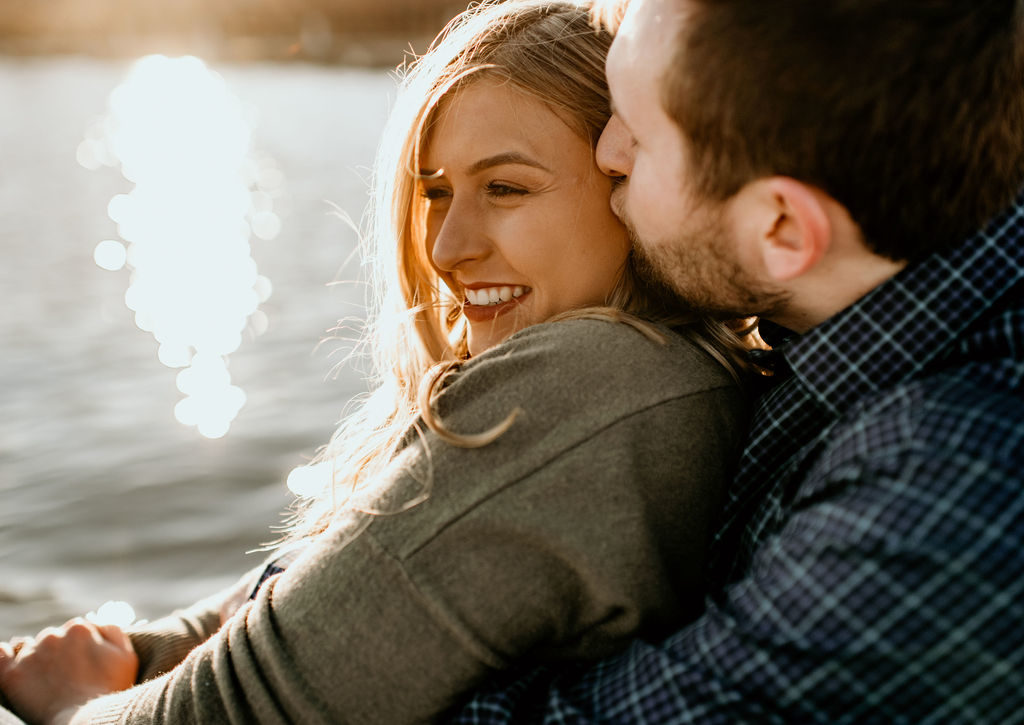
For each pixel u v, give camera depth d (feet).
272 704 4.04
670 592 4.04
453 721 3.91
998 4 3.41
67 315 24.84
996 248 3.66
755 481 4.17
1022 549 2.98
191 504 13.26
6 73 164.04
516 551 3.92
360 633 3.97
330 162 63.36
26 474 14.39
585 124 4.83
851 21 3.34
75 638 5.38
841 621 3.11
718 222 3.82
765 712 3.21
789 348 4.00
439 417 4.30
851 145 3.42
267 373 19.72
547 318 5.07
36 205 44.65
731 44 3.49
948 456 3.11
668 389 4.14
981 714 3.03
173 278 29.58
